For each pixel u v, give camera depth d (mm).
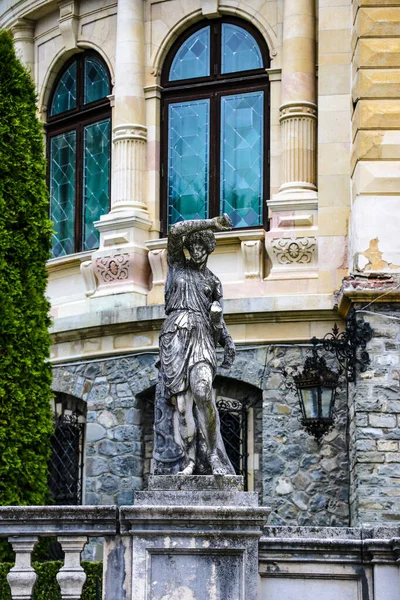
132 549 18078
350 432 29500
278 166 32531
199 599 17953
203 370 18812
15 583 18078
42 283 27609
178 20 33906
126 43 33969
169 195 33781
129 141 33562
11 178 27344
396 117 29484
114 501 31875
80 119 35438
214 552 18016
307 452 30234
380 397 28391
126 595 18062
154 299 32438
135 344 32188
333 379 27594
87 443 32531
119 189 33500
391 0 29875
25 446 26766
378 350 28531
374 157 29438
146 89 34000
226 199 33250
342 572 18484
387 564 18375
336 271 31047
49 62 36031
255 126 33188
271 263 31797
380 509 27984
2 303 26688
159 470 18828
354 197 29688
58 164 35875
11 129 27531
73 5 35375
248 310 30797
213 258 32312
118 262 32812
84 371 32906
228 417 31422
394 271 28812
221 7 33531
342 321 30656
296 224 31406
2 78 27734
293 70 32094
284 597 18500
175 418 19062
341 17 31719
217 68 33656
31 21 36500
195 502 18188
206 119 33656
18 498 26422
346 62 31625
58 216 35688
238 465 31172
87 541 18469
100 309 32844
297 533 18750
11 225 27234
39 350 27234
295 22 32281
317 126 31969
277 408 30609
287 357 30797
